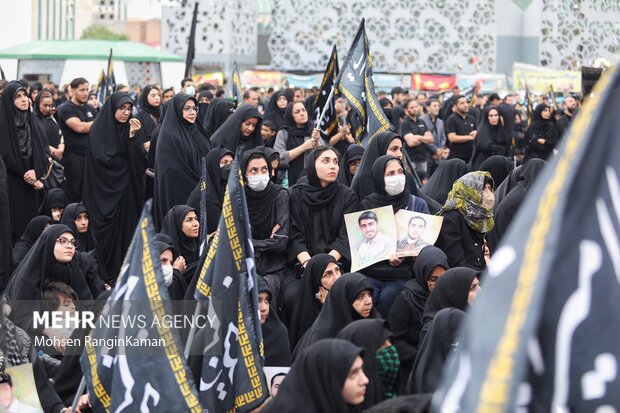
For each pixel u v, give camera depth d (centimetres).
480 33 4756
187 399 520
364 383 484
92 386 533
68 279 790
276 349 665
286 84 3180
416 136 1588
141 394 523
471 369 262
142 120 1339
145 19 11569
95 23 11125
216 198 930
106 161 1174
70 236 781
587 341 271
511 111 1633
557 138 1766
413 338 689
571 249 272
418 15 4759
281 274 814
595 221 273
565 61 4662
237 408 583
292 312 780
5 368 579
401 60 4766
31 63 2877
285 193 827
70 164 1345
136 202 1205
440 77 3569
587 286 271
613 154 275
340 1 4775
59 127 1360
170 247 719
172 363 522
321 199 822
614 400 269
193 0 4572
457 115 1709
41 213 1116
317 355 483
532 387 273
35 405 584
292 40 4809
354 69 1078
